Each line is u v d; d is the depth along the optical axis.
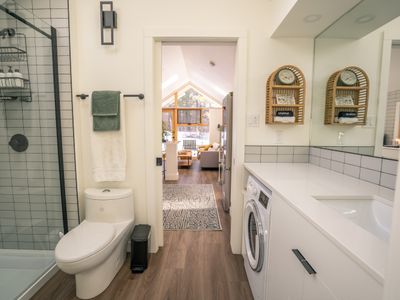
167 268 1.78
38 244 1.90
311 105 1.90
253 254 1.52
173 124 8.01
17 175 1.84
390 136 1.15
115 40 1.83
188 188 4.24
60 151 1.83
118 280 1.64
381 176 1.18
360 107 1.39
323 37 1.74
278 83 1.85
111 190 1.88
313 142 1.89
